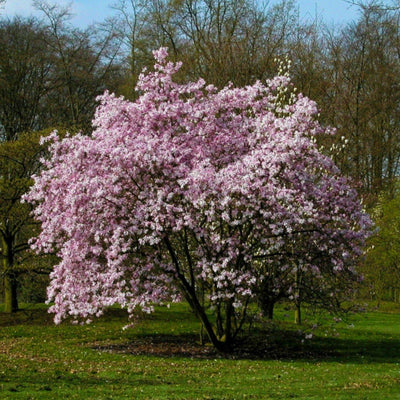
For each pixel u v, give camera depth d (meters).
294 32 34.22
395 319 29.80
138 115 16.67
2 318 25.75
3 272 25.70
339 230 16.42
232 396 10.73
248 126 17.05
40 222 25.73
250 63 31.27
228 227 16.39
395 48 36.72
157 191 15.11
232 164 15.73
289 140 15.16
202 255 15.71
